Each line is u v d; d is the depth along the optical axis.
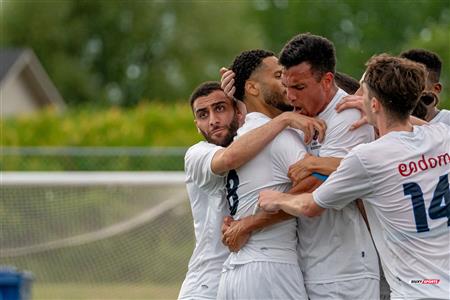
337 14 134.00
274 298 18.00
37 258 40.16
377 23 128.50
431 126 17.41
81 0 152.88
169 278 39.81
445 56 93.06
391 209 16.91
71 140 59.34
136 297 39.81
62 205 40.12
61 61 147.12
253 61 18.64
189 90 151.75
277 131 18.00
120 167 48.41
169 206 39.91
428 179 16.86
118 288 40.09
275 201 17.52
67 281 39.88
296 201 17.33
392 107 16.97
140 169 48.28
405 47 112.25
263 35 144.00
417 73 16.91
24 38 148.75
